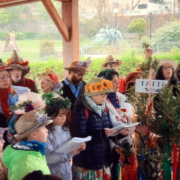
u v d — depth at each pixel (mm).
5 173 1887
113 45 13164
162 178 2596
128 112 2967
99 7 14031
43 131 1891
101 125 2590
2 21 12961
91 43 13719
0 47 12148
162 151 2545
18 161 1703
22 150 1790
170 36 12359
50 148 2311
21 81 4020
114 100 3010
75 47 5719
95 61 9539
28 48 12750
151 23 12984
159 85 2617
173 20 12641
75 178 2643
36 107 2414
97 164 2537
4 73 3410
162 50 12055
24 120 1861
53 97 2520
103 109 2689
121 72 10047
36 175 1431
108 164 2676
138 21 13125
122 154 2828
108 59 5148
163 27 12664
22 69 3988
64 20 5719
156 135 2666
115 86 3018
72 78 3949
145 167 2643
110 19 13922
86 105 2574
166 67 3625
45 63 9602
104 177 2625
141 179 2668
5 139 2117
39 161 1767
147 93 2670
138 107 2727
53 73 3643
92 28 14055
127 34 13406
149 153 2609
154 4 13328
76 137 2301
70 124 2658
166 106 2471
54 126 2434
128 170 2824
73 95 3893
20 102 2453
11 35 12016
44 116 1896
